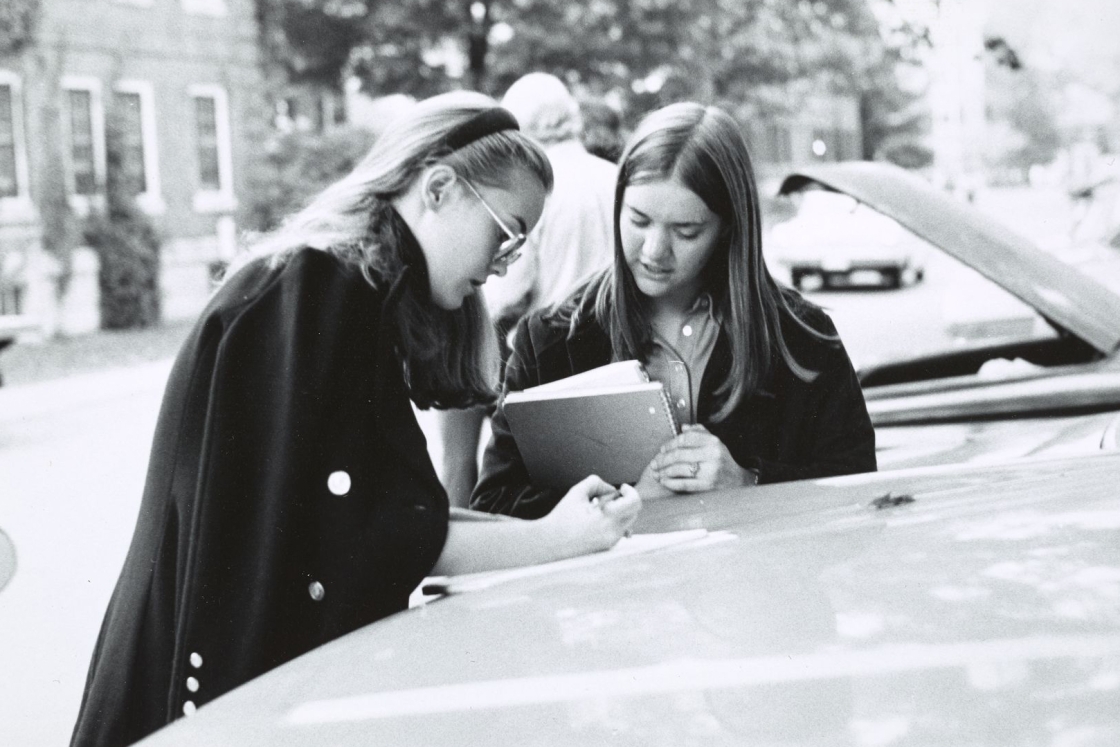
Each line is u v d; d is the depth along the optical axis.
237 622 1.80
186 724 1.43
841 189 3.75
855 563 1.58
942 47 8.12
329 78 22.92
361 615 1.82
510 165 2.02
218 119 25.09
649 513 2.24
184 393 1.91
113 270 22.14
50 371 16.52
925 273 4.12
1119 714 1.15
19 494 8.45
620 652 1.40
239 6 24.81
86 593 5.89
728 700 1.26
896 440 3.28
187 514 1.87
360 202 1.98
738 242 2.64
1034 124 16.53
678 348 2.74
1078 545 1.54
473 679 1.39
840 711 1.21
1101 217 4.87
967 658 1.27
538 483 2.65
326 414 1.83
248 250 1.99
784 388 2.73
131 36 23.86
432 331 2.04
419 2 21.42
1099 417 3.10
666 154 2.58
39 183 22.08
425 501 1.87
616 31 21.72
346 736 1.32
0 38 21.73
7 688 4.65
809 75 23.67
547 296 4.55
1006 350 3.81
